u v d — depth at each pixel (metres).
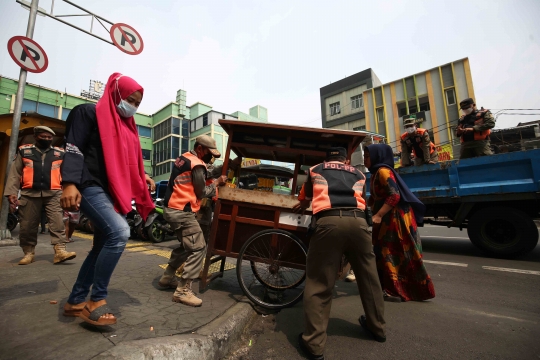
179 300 2.61
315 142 3.23
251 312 2.67
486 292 3.33
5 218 5.51
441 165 5.36
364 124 25.81
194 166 2.79
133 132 2.24
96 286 1.92
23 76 5.62
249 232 3.09
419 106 21.84
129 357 1.56
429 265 4.67
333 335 2.35
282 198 3.03
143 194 2.28
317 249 2.19
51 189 3.84
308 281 2.19
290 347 2.17
